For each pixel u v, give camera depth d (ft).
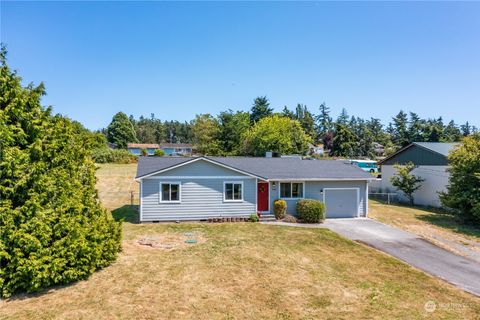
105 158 173.47
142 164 68.74
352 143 248.52
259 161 79.77
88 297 28.60
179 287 31.32
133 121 408.26
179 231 54.95
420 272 37.91
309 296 30.25
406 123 292.20
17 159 27.71
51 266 28.86
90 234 32.40
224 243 47.44
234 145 189.98
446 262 41.98
